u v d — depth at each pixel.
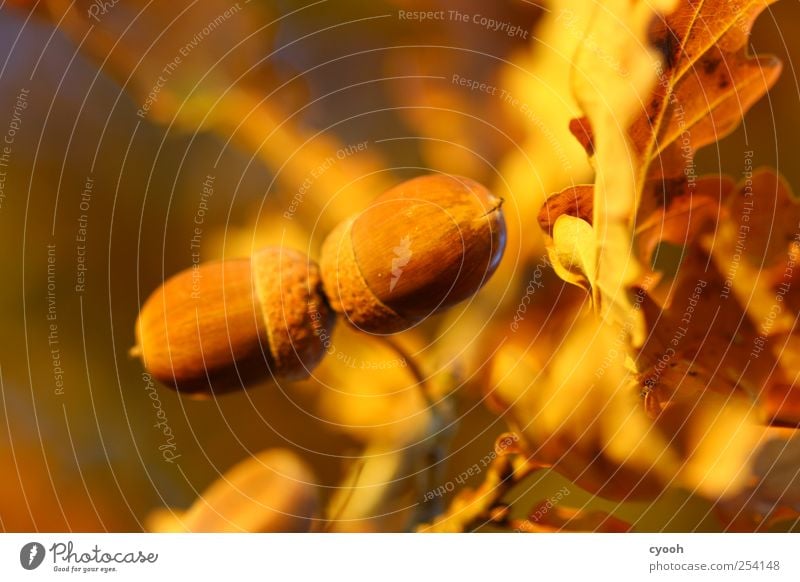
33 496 0.26
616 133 0.22
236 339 0.22
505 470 0.23
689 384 0.22
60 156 0.27
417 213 0.21
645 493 0.22
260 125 0.25
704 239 0.22
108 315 0.27
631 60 0.22
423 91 0.25
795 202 0.22
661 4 0.22
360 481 0.24
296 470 0.25
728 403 0.22
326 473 0.25
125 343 0.27
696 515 0.25
